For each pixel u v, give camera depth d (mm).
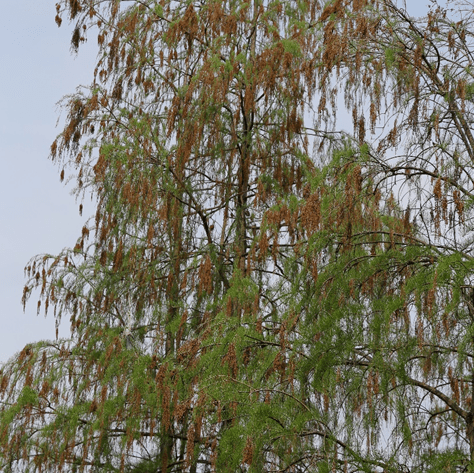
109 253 12891
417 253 8766
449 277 8164
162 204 12344
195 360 9789
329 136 12953
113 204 12516
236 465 8586
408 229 8992
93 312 12961
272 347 9820
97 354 12055
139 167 12266
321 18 12320
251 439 8250
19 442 11266
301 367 9117
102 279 13039
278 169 12648
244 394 8984
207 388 9125
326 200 9102
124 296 12859
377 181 9117
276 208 10930
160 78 13898
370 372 8438
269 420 8617
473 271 8203
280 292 11023
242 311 11227
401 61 10000
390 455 8461
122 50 14008
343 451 8531
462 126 9555
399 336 8594
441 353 8906
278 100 12664
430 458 8711
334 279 9078
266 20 13391
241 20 13344
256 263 12258
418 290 8258
